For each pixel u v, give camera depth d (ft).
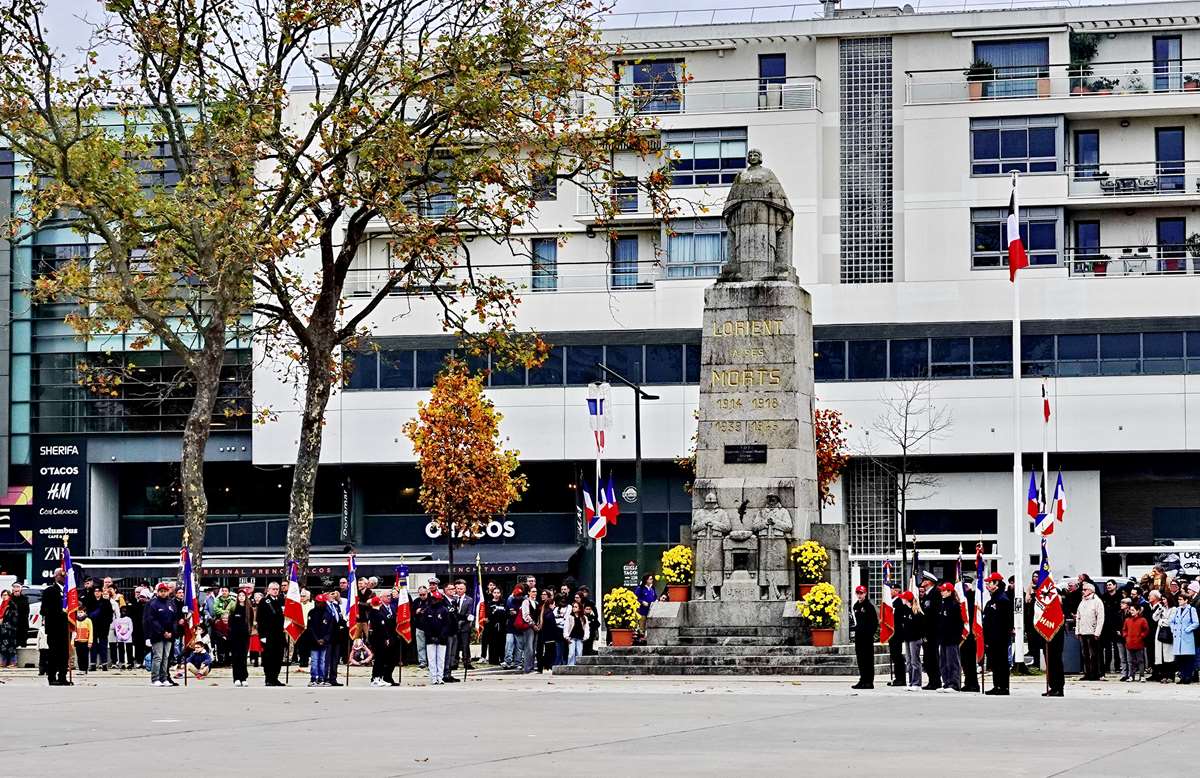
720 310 135.64
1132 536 233.96
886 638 116.16
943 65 245.24
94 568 238.48
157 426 266.98
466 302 246.88
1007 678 105.50
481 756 67.51
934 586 109.09
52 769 63.16
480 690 110.01
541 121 145.38
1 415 268.62
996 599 105.70
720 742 73.20
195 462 149.07
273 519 260.83
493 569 240.53
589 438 242.58
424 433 215.72
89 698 102.89
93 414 268.21
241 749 70.74
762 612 131.23
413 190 148.56
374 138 143.13
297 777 60.18
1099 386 230.07
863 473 237.45
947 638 107.55
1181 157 241.76
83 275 148.46
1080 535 231.71
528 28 143.02
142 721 85.10
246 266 144.15
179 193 145.28
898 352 234.58
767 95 246.27
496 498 215.72
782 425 134.21
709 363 135.64
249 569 237.66
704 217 247.29
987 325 232.94
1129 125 242.78
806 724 81.97
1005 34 243.81
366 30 146.72
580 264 246.06
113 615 144.25
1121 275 231.30
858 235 244.42
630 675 125.90
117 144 148.77
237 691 110.63
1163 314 229.66
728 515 133.69
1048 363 231.91
